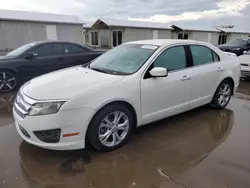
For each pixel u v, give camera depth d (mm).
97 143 2576
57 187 2109
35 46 5777
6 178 2215
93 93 2459
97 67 3326
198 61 3617
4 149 2758
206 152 2715
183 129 3361
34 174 2285
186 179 2215
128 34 21156
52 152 2689
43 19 16578
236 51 11383
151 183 2166
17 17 15633
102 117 2541
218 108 4168
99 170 2361
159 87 3006
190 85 3414
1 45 15141
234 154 2662
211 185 2121
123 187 2113
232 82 4242
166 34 24078
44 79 2914
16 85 5574
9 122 3627
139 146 2850
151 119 3055
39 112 2318
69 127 2352
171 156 2629
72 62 6262
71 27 17938
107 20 21500
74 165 2441
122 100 2656
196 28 26734
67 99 2334
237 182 2158
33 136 2389
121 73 2945
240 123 3598
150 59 3021
